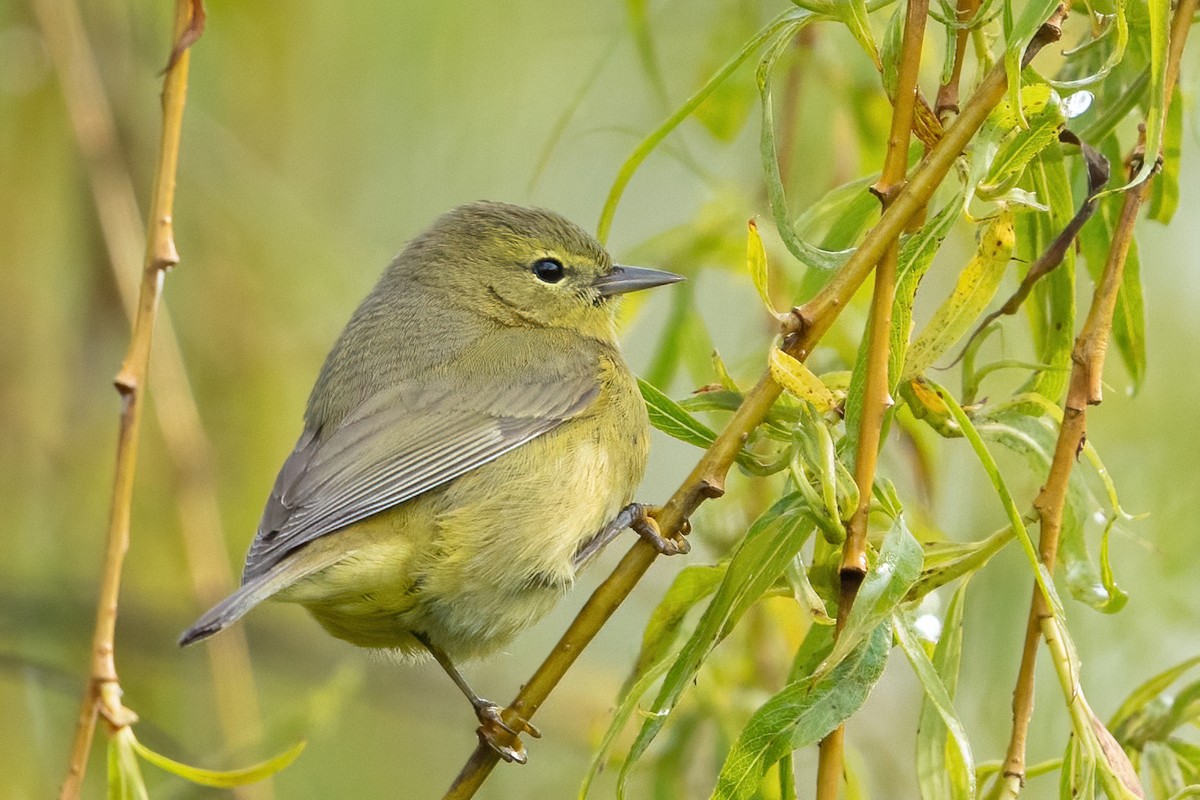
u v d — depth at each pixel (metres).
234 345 12.61
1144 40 7.45
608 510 9.49
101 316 11.99
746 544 6.70
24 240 11.95
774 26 6.93
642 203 13.15
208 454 11.46
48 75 11.90
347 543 8.66
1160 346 11.05
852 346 9.94
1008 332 10.68
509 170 12.76
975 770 7.06
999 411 7.42
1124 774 6.36
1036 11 6.28
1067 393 7.00
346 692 10.71
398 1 12.52
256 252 12.55
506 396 9.38
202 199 12.47
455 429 9.15
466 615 8.98
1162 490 10.43
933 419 7.32
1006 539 6.94
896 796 12.12
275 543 8.63
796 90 11.04
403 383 9.67
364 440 9.16
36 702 11.62
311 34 12.58
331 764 13.05
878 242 6.48
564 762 13.53
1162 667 10.22
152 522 12.40
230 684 10.80
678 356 10.46
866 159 10.59
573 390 9.48
